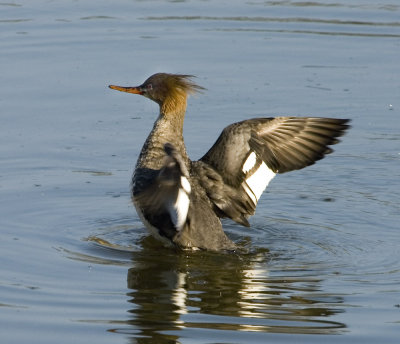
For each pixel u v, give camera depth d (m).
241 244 11.00
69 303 9.03
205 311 8.86
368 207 12.38
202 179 10.55
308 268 10.15
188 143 14.65
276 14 21.03
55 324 8.54
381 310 8.90
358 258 10.52
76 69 17.50
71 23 20.06
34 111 15.77
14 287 9.42
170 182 8.77
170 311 8.86
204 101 16.38
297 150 10.48
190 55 18.41
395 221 11.81
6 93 16.41
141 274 9.85
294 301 9.14
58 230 11.30
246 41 19.28
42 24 19.92
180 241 10.45
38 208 12.02
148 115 16.00
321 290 9.44
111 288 9.45
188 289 9.46
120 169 13.65
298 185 13.35
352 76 17.47
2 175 13.24
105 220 11.75
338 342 8.17
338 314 8.80
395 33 19.62
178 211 9.74
